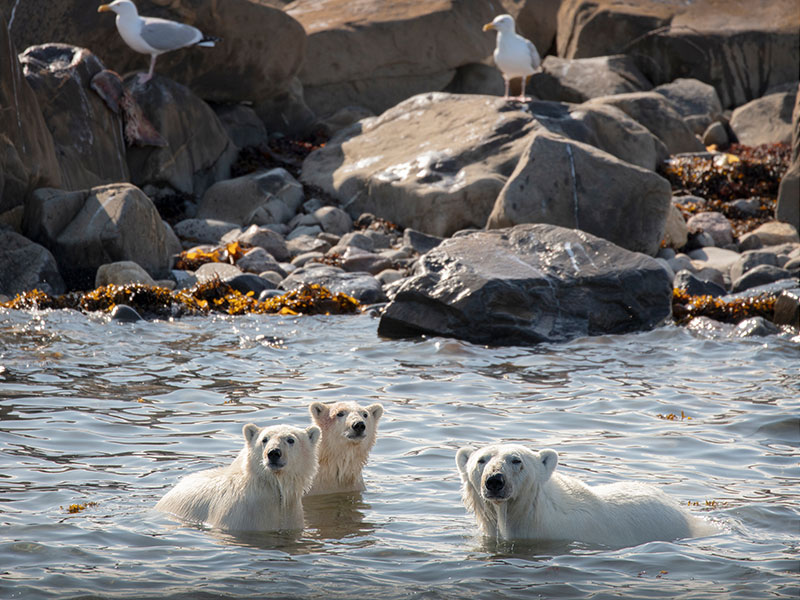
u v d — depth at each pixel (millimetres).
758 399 26172
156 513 16953
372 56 68688
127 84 55000
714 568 14508
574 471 19562
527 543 15750
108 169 51188
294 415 23906
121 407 24438
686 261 48219
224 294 41344
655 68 77688
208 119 57812
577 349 33906
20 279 40781
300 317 38938
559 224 48688
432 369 30156
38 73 49688
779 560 14836
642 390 27359
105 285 41594
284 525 16688
